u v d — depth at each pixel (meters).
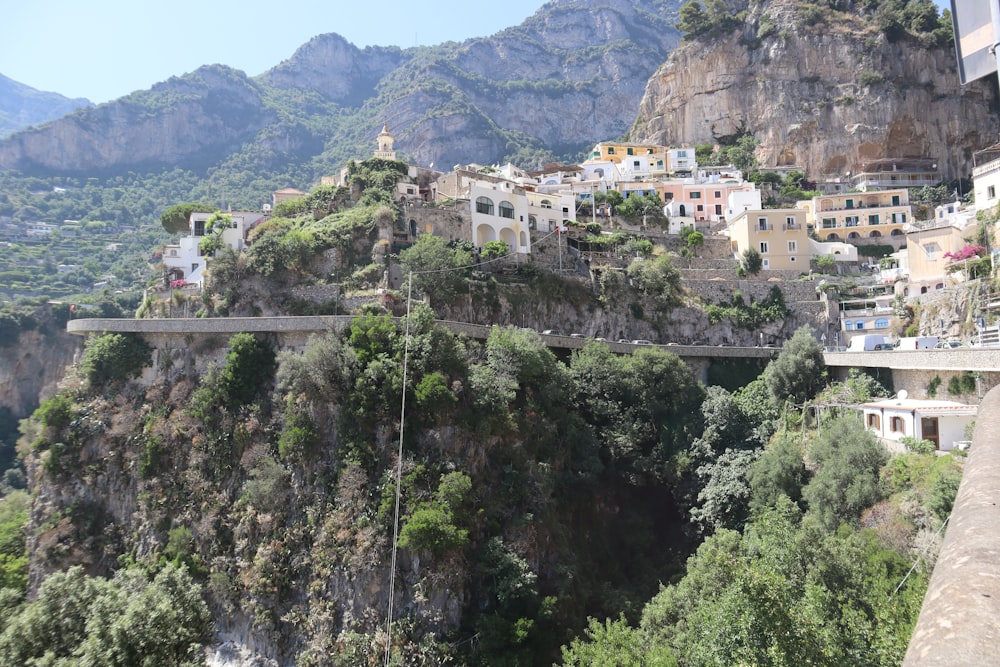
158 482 62.16
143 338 70.81
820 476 50.16
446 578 50.84
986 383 50.81
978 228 83.50
